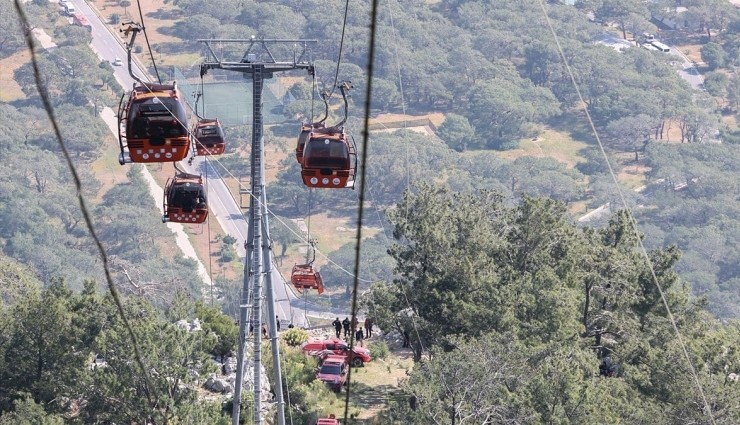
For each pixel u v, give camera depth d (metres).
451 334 90.94
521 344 80.88
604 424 73.06
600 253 106.50
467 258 94.38
